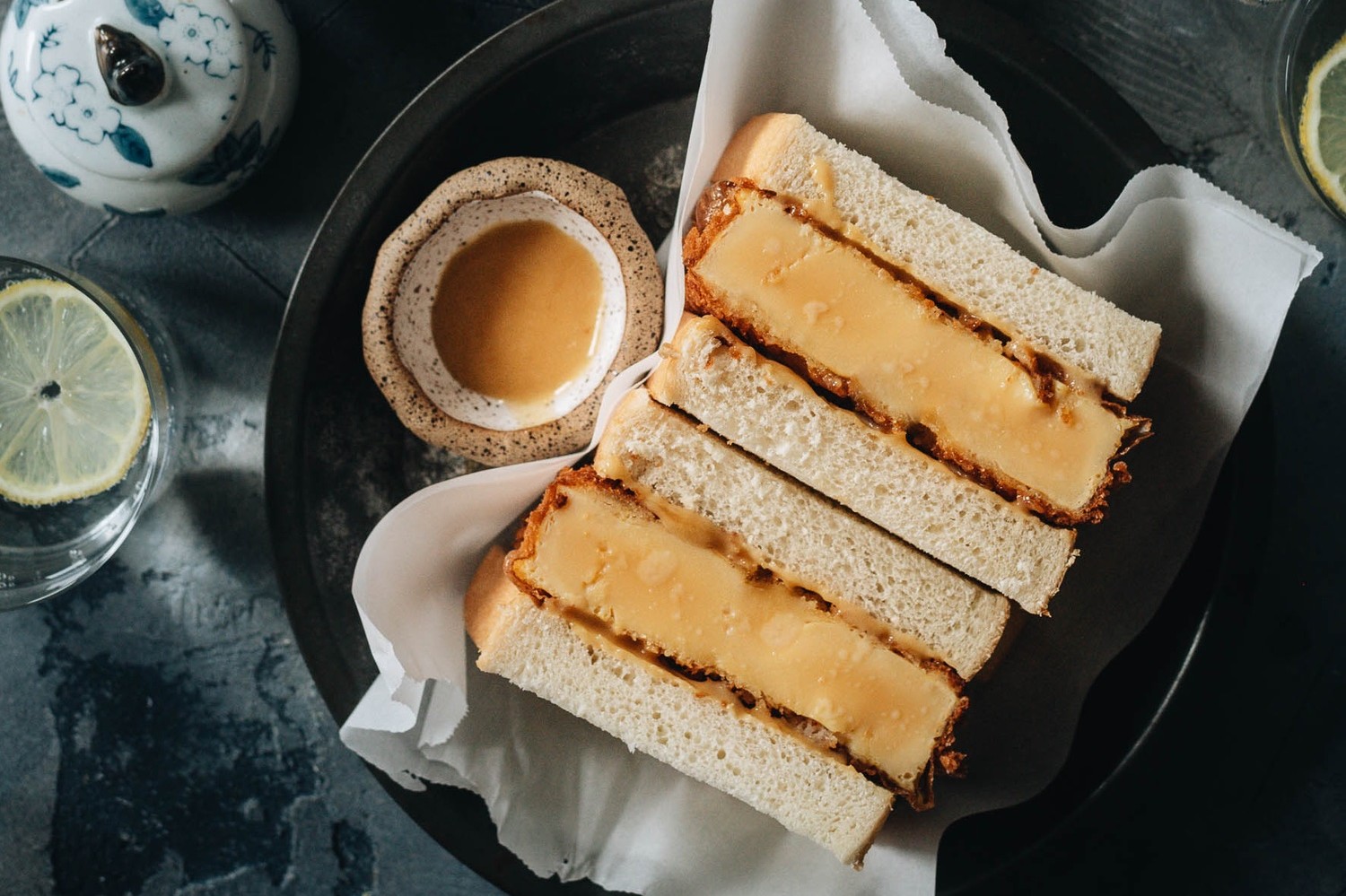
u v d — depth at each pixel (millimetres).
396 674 381
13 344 422
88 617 442
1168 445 396
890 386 373
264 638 442
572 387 414
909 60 375
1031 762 401
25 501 423
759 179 377
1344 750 426
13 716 443
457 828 401
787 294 372
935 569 386
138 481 420
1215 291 382
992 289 378
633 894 410
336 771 442
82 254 436
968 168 386
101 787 444
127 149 387
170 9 383
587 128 415
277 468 399
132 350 409
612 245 397
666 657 386
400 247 393
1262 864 427
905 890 396
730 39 369
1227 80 423
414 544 385
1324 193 413
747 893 403
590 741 408
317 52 430
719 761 390
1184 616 397
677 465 380
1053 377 379
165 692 442
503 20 430
